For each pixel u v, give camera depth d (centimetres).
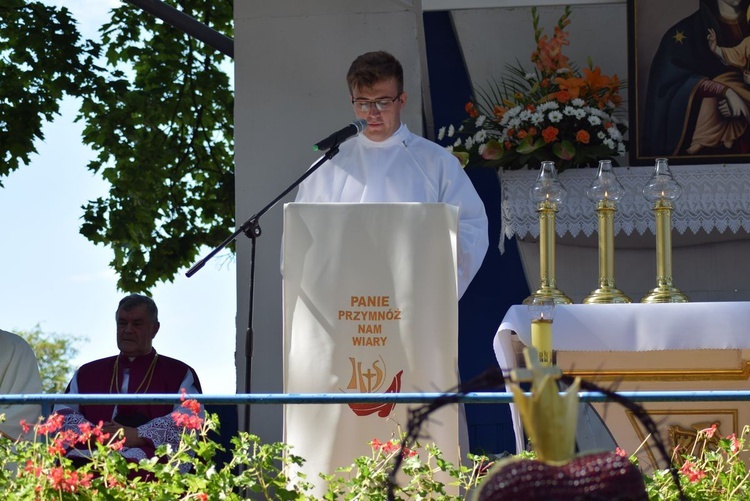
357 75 698
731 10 888
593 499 251
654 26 895
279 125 888
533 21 941
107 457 475
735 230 847
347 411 561
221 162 1670
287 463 510
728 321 621
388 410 558
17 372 791
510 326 621
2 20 1570
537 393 264
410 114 884
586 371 645
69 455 719
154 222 1642
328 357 566
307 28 892
